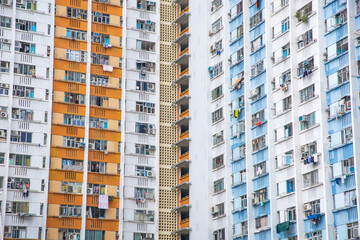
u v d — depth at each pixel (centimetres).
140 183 9194
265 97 8131
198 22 9438
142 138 9362
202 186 8806
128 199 9100
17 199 8619
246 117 8312
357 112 7088
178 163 9200
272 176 7850
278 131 7919
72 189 8888
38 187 8731
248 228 7994
